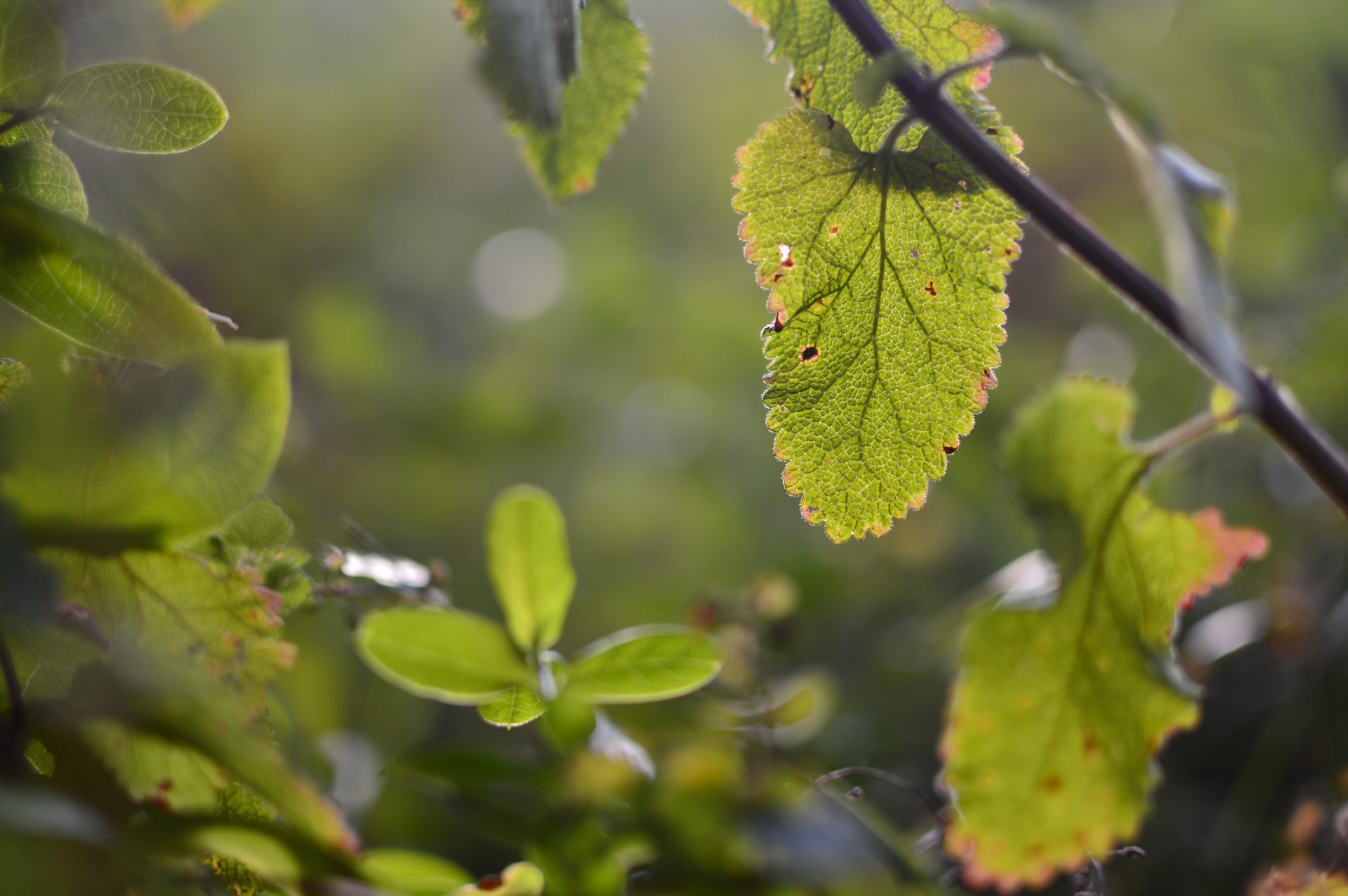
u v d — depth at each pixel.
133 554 0.26
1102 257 0.28
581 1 0.27
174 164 0.35
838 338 0.28
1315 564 0.50
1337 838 0.34
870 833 0.30
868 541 0.67
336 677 0.40
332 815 0.24
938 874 0.35
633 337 0.86
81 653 0.25
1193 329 0.26
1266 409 0.31
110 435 0.26
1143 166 0.27
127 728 0.25
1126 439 0.32
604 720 0.31
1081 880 0.32
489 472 0.69
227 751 0.24
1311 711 0.44
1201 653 0.47
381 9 0.73
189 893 0.25
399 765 0.30
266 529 0.27
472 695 0.29
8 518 0.24
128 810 0.25
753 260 0.28
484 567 0.60
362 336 0.67
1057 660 0.32
